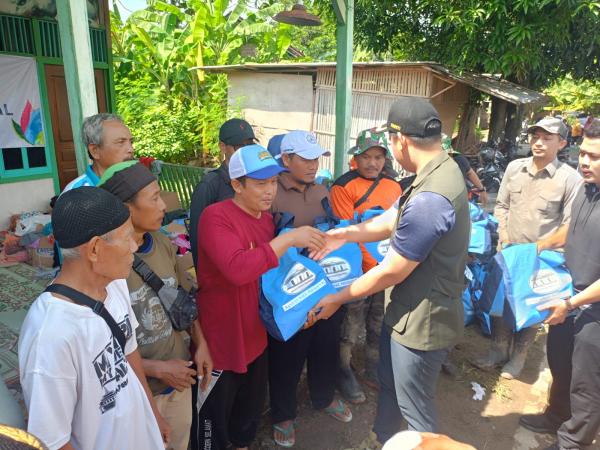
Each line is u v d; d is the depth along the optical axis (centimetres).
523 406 310
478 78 887
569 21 827
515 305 266
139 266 180
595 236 237
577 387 235
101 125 227
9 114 589
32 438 74
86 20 253
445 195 185
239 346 211
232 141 276
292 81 1115
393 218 235
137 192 169
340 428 284
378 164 291
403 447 81
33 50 604
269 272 217
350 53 412
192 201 267
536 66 867
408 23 1014
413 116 190
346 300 213
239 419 241
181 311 189
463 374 343
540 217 343
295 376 257
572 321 246
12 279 436
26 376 121
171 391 201
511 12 818
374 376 320
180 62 1305
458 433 283
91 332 130
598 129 219
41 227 550
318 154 249
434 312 200
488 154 880
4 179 592
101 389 136
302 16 568
